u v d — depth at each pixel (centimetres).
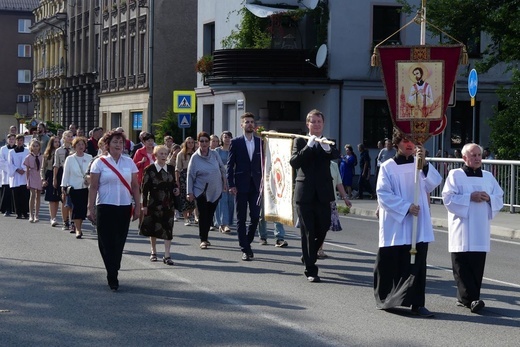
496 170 2825
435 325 1108
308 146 1393
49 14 8925
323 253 1745
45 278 1453
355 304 1243
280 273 1530
